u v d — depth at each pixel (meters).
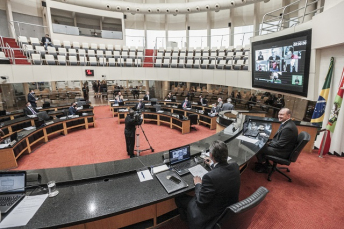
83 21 16.12
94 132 8.54
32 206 2.15
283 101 9.58
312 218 2.89
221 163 2.12
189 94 15.03
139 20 17.56
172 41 16.72
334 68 4.85
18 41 12.43
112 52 15.11
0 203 2.17
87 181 2.62
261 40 7.23
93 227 2.36
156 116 9.67
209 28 16.38
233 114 6.66
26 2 14.05
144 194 2.35
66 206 2.15
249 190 3.56
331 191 3.50
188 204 2.37
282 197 3.35
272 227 2.73
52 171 2.82
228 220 1.74
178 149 3.11
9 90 11.55
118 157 6.02
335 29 4.32
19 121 7.46
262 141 3.96
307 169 4.27
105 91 15.72
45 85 13.15
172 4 14.78
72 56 12.52
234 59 12.38
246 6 14.85
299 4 10.82
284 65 6.19
